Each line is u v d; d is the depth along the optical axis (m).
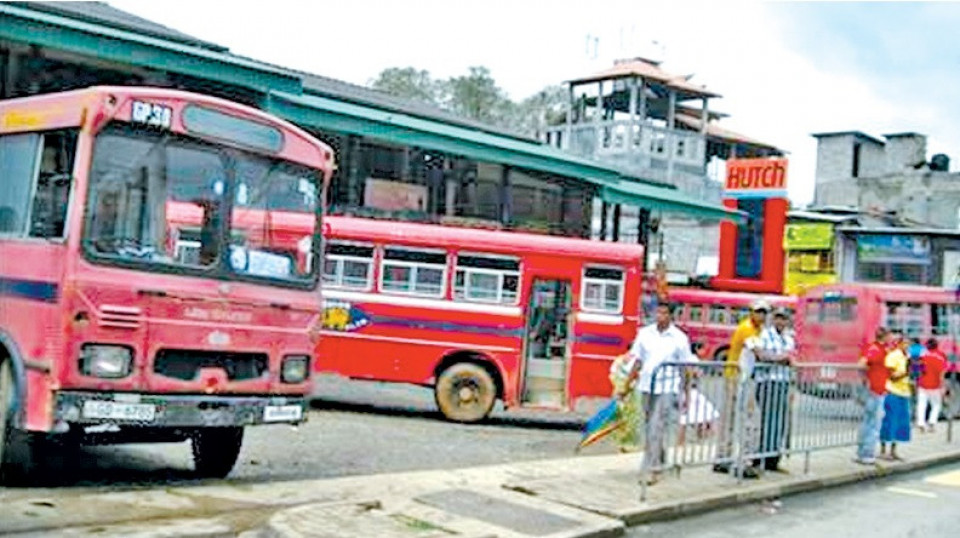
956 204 48.91
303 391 10.09
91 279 8.57
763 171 38.69
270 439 13.54
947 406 23.34
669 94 52.56
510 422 18.44
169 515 8.38
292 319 9.95
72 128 8.82
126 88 8.95
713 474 12.80
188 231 9.24
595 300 17.81
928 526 11.05
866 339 25.80
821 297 26.95
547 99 65.88
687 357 12.18
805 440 13.70
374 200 24.84
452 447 14.30
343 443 13.71
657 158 49.78
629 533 9.68
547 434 16.94
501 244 17.69
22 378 8.73
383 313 17.56
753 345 12.59
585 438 14.90
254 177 9.80
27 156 9.22
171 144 9.21
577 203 28.33
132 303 8.77
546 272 17.69
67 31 16.05
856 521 11.10
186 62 17.41
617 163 48.47
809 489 13.03
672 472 12.21
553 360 17.81
